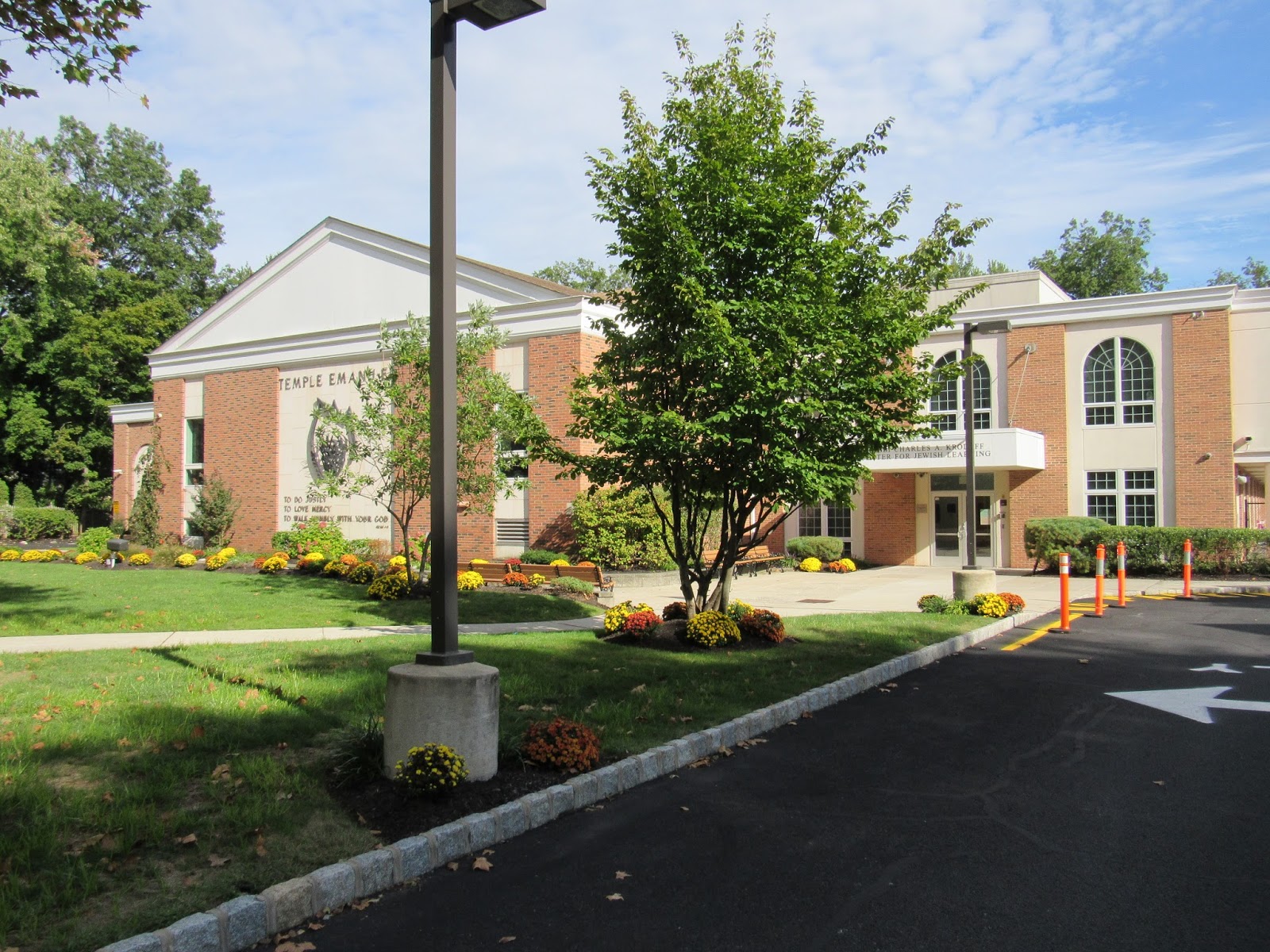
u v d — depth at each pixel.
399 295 26.47
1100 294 50.47
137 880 4.06
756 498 11.40
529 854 4.85
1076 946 3.82
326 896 4.15
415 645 10.59
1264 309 23.39
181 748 5.98
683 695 8.14
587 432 11.20
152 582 18.59
